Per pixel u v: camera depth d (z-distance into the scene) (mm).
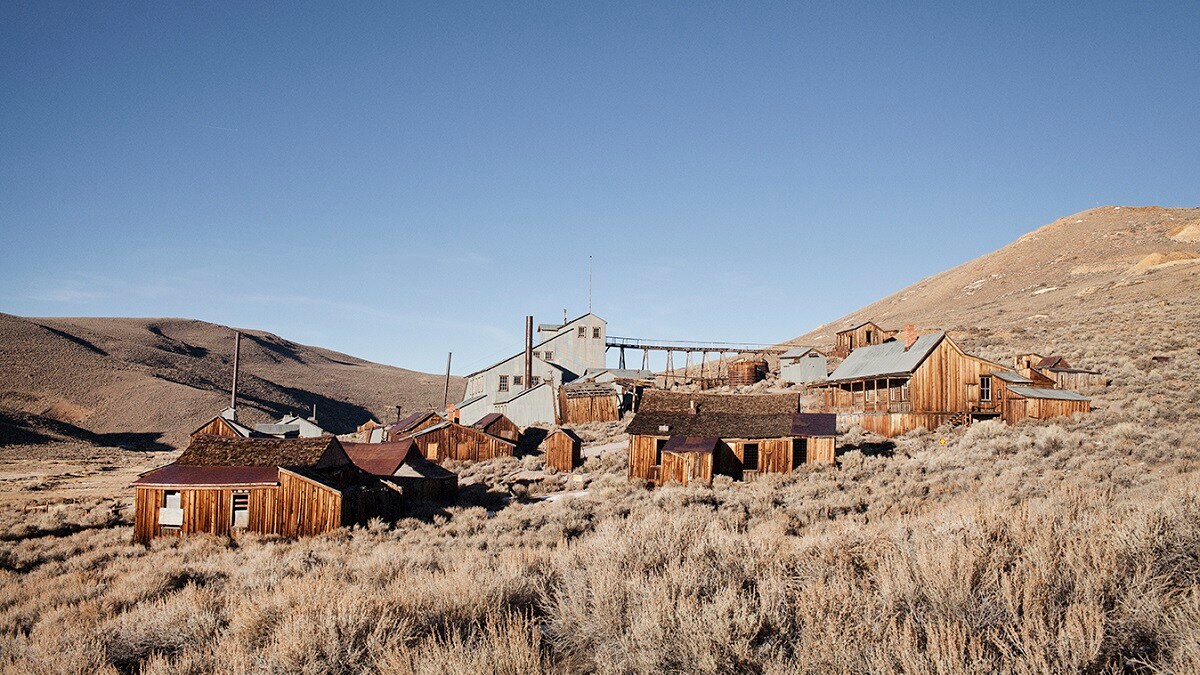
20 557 23281
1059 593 6137
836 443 44125
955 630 5234
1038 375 49031
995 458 33375
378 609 7523
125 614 10562
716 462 39906
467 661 5828
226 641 7832
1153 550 6938
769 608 6379
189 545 25422
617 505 30531
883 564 7516
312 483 27906
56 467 64750
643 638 6059
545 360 90875
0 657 8977
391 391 182125
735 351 94188
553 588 8578
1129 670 4980
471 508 33656
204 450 30688
